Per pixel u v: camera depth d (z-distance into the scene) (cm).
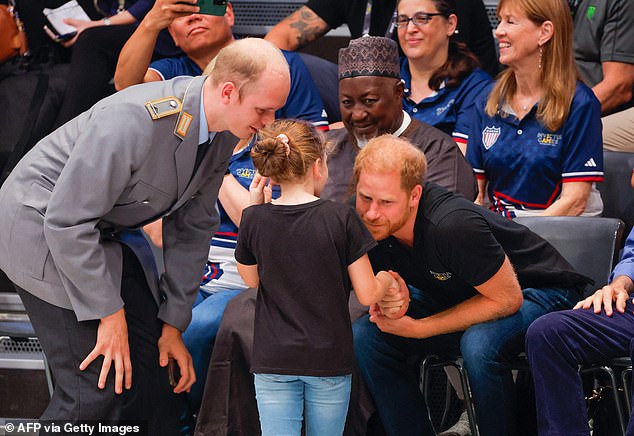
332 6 1489
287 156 924
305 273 917
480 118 1299
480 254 942
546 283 1047
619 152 1310
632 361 930
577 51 1505
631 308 988
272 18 1639
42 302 888
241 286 1195
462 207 959
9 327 1316
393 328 996
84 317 860
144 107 843
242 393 1068
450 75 1350
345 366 923
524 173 1262
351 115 1142
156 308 933
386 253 1008
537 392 961
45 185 867
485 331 988
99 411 884
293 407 937
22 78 1533
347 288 939
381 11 1480
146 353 915
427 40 1337
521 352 1027
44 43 1612
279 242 924
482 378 984
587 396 1129
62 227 828
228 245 1198
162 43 1427
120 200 867
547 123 1236
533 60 1236
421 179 947
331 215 920
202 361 1112
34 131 1487
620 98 1460
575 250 1096
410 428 1028
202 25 1348
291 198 941
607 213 1302
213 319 1104
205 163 897
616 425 1084
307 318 918
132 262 917
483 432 1001
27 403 1284
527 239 1034
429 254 970
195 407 1130
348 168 1160
